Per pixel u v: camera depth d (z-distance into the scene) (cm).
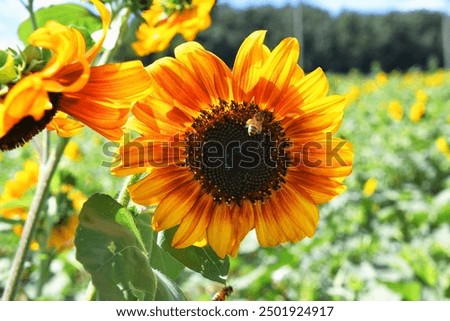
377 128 306
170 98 35
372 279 103
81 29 40
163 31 50
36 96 27
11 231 77
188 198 35
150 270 30
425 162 234
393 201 179
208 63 35
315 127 37
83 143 293
